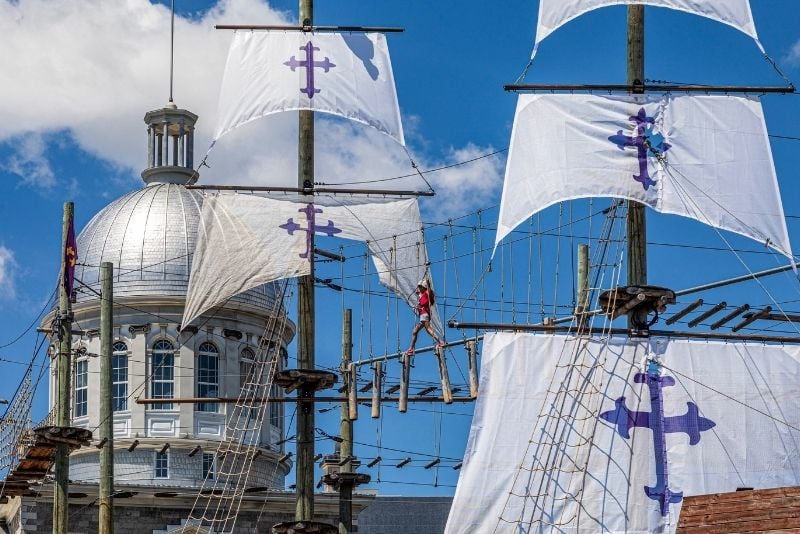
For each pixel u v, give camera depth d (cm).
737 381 9569
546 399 9450
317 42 10438
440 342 10219
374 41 10512
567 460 9362
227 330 16838
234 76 10388
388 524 17812
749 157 9775
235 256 10400
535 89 9794
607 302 9519
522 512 9300
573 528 9281
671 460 9425
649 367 9525
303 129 10406
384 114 10419
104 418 10919
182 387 16612
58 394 10200
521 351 9506
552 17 9762
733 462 9450
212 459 16538
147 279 16812
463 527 9300
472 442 9394
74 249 10419
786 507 7906
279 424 17262
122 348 16712
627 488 9356
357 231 10562
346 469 12581
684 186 9694
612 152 9712
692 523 8106
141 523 15675
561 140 9744
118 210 17388
